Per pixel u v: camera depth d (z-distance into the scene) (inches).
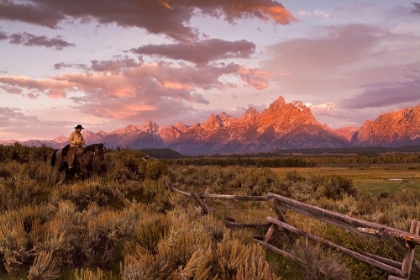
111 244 218.1
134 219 265.4
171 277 162.9
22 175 517.3
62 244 193.9
